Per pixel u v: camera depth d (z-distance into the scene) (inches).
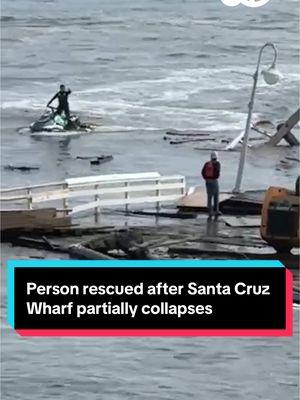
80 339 2043.6
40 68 6939.0
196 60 7263.8
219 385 1887.3
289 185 3663.9
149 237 2677.2
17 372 1921.8
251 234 2751.0
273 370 1957.4
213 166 2920.8
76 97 5659.5
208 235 2731.3
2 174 3799.2
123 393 1844.2
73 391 1844.2
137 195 3097.9
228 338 2078.0
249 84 6102.4
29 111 5246.1
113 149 4311.0
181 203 3019.2
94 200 3080.7
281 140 4411.9
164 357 1990.7
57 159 4097.0
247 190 3383.4
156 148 4338.1
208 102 5546.3
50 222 2748.5
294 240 2541.8
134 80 6289.4
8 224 2704.2
